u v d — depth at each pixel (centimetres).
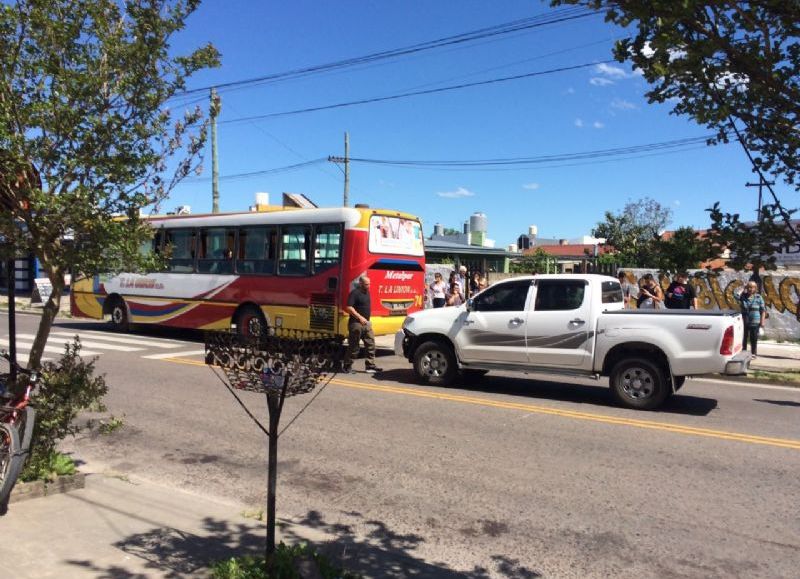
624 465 611
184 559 380
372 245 1302
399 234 1382
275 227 1388
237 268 1444
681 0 251
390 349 1518
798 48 271
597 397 947
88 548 391
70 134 418
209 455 639
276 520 461
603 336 885
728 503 516
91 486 509
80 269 446
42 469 482
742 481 568
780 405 927
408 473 584
